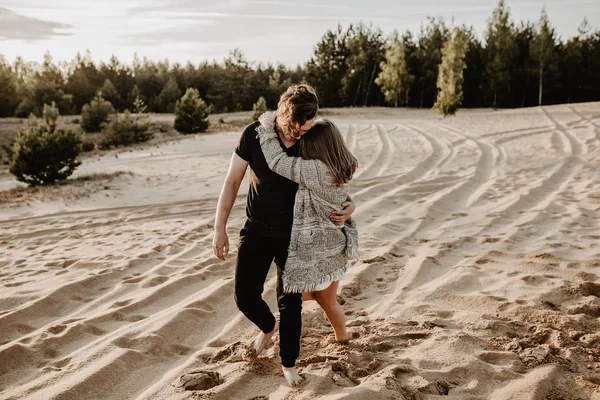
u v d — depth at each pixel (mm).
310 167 2768
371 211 7945
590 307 3812
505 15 60344
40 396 2828
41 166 14445
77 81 76250
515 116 30906
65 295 4609
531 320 3668
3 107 64875
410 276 4773
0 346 3395
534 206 7812
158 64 94812
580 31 61344
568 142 16516
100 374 3035
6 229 8562
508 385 2818
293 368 2953
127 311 4160
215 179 13180
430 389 2773
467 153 15500
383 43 68062
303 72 88125
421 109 52719
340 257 3020
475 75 60188
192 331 3797
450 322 3701
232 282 4684
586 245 5594
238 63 83000
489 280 4535
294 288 2881
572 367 3000
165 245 6449
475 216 7332
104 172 15820
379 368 3051
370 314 3945
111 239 7234
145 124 31656
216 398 2781
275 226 2883
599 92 59219
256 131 2887
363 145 19203
